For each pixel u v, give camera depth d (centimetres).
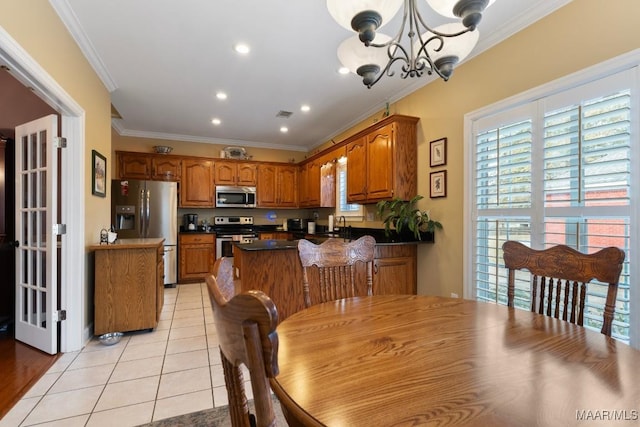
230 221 596
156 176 522
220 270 78
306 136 570
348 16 129
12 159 315
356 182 398
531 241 223
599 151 185
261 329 46
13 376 211
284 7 217
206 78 326
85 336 264
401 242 306
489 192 257
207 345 265
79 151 252
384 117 359
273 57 284
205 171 555
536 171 220
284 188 612
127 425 163
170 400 185
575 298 136
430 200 314
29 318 262
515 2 211
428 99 319
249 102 394
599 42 185
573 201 199
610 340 101
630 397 69
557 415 62
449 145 293
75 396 189
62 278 248
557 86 206
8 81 306
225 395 191
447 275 292
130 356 243
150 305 288
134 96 373
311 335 106
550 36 211
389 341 101
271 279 263
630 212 173
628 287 172
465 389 72
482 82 260
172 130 527
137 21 231
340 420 61
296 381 76
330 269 179
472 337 104
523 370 81
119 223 463
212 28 240
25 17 172
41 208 249
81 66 256
